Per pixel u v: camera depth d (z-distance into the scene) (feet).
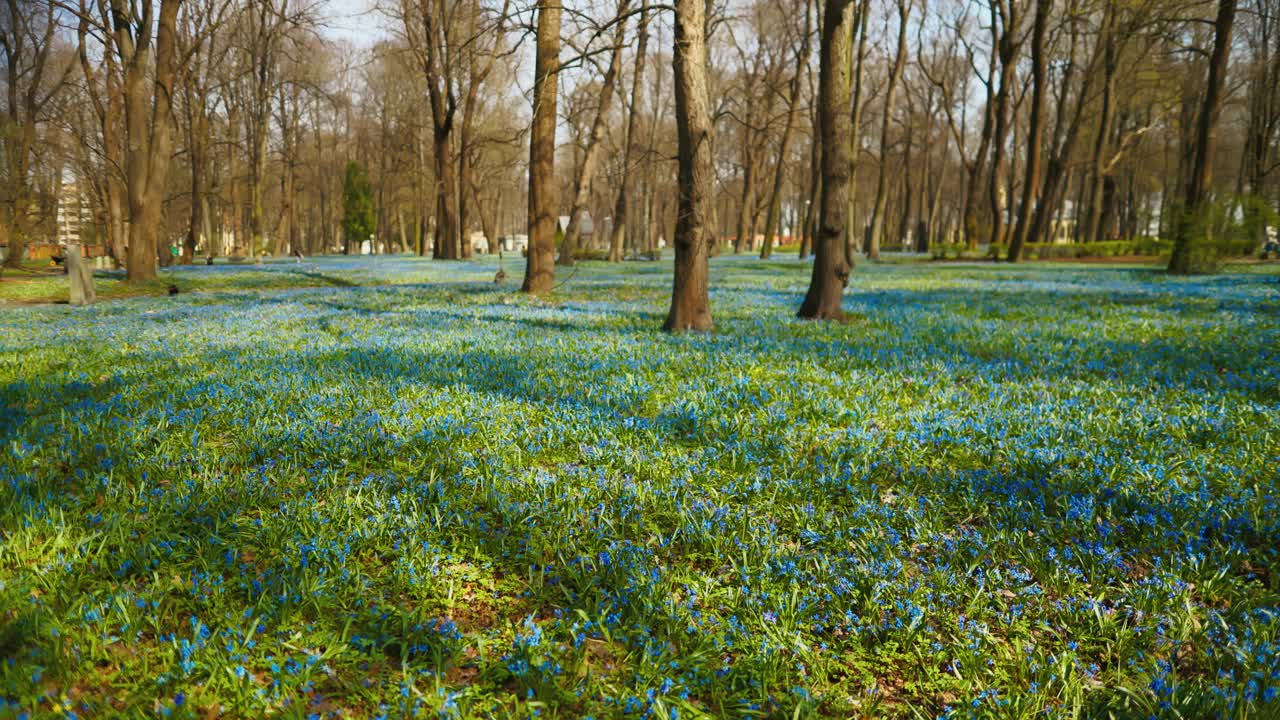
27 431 16.83
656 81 167.53
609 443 16.12
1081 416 18.51
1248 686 7.67
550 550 11.02
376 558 10.83
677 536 11.67
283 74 168.86
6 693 7.20
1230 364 25.73
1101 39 121.80
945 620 9.21
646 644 8.55
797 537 11.93
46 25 88.33
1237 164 162.81
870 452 15.55
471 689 7.72
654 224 235.61
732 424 17.78
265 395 20.65
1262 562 10.73
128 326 39.86
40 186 99.09
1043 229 135.95
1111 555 10.58
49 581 9.41
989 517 12.28
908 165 193.47
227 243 224.33
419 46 127.54
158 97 71.92
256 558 10.77
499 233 295.07
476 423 17.63
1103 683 8.24
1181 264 85.35
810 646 8.74
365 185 220.64
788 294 61.31
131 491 12.84
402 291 68.08
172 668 7.79
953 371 25.20
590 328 37.78
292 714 7.20
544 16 56.65
